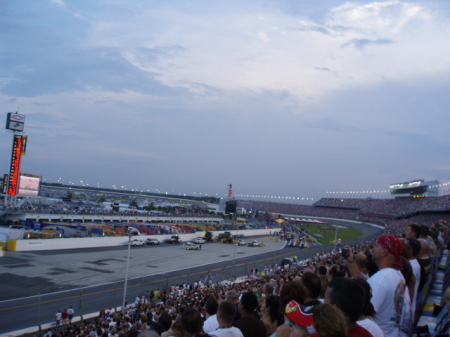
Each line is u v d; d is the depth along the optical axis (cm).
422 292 737
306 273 493
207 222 12388
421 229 866
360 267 727
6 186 7681
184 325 493
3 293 3089
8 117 7594
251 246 7831
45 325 2389
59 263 4553
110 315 2442
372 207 17138
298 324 341
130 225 7819
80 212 8931
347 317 342
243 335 555
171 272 4500
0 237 5359
